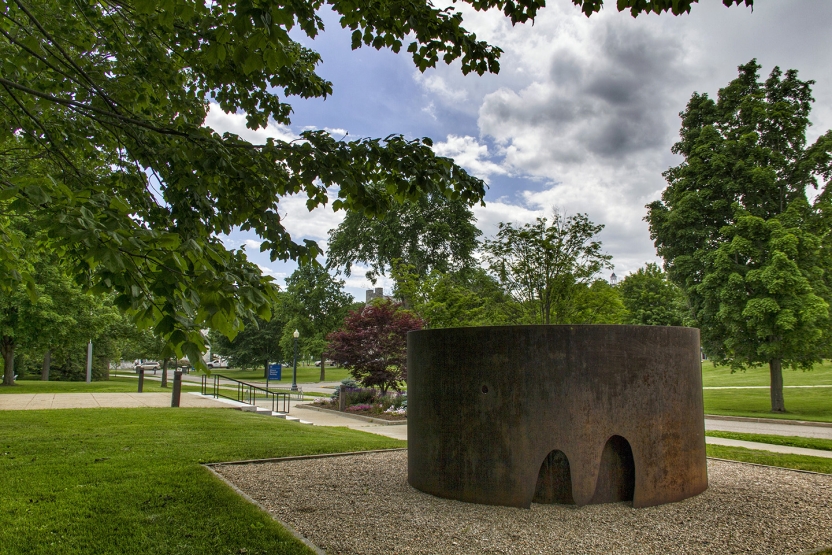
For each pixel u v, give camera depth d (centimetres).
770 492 638
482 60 584
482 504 565
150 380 4450
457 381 593
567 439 548
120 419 1153
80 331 2497
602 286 1595
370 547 444
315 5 549
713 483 686
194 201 535
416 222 3391
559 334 555
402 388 2609
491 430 567
